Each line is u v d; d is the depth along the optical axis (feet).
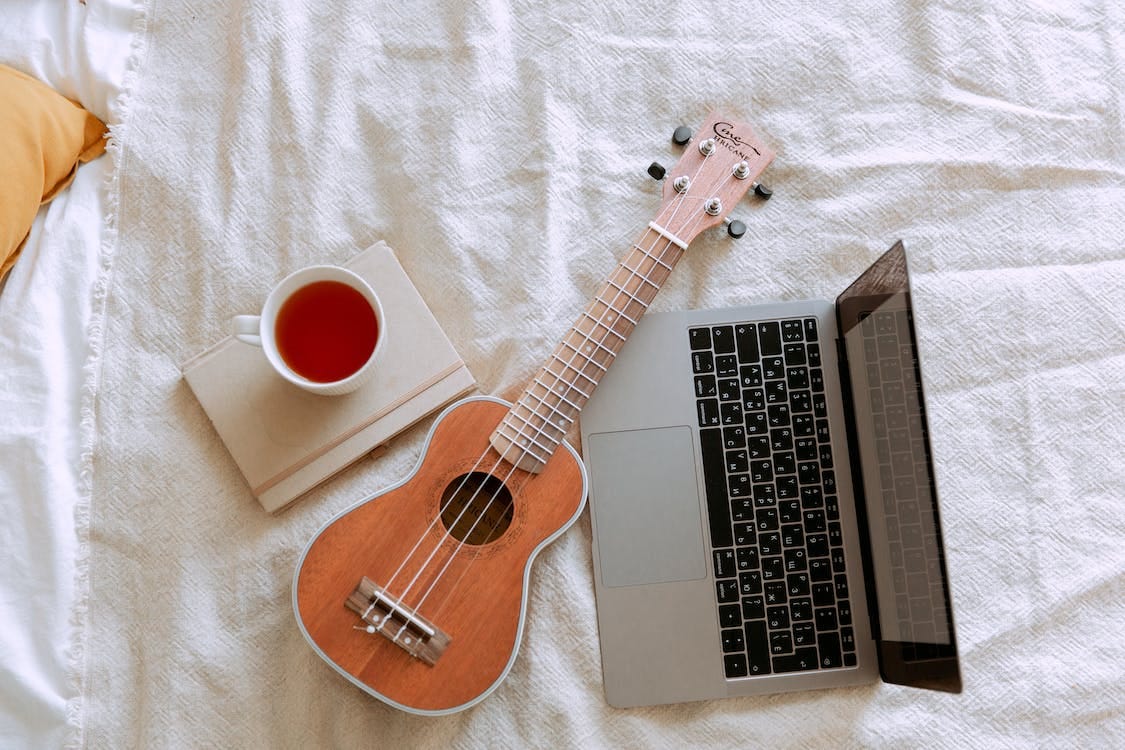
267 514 3.09
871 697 3.08
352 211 3.29
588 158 3.35
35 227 3.18
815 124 3.42
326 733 2.97
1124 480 3.29
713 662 3.01
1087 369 3.35
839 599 3.05
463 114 3.33
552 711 2.98
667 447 3.08
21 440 2.99
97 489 3.06
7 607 2.93
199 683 2.96
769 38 3.44
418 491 2.88
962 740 3.08
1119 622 3.20
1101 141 3.45
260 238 3.23
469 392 3.23
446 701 2.77
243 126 3.26
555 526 2.90
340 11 3.36
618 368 3.11
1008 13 3.49
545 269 3.24
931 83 3.45
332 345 2.95
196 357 3.12
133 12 3.30
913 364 2.68
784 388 3.14
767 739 3.03
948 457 3.28
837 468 3.11
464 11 3.38
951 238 3.39
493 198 3.31
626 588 3.02
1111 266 3.41
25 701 2.89
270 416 3.07
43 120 3.07
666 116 3.41
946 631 2.57
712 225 3.14
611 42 3.41
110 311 3.16
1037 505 3.26
